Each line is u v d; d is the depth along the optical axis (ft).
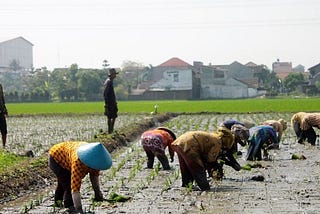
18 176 65.92
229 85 465.06
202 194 59.47
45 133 136.67
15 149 100.68
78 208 49.37
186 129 146.20
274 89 538.47
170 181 67.67
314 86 477.36
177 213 50.75
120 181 70.03
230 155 68.44
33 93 435.12
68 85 460.96
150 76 602.03
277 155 91.91
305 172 74.18
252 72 591.37
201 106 266.36
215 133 66.80
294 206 52.65
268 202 54.70
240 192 60.23
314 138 104.63
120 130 126.41
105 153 49.75
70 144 51.60
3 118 91.09
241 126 78.95
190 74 453.58
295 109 224.74
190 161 61.87
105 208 52.85
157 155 78.18
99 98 454.81
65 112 231.50
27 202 58.03
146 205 54.49
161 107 262.67
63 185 52.42
